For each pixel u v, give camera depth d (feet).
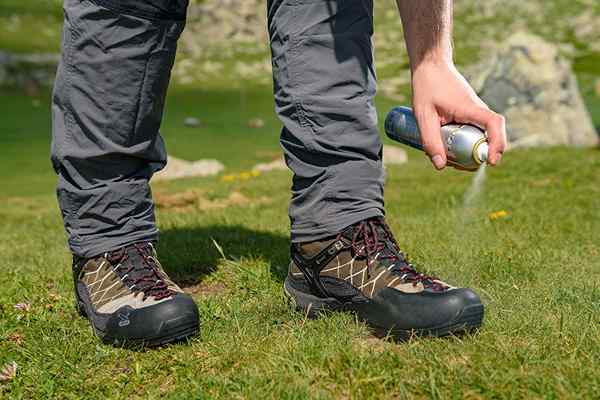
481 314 7.35
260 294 9.78
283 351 7.17
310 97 7.73
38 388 7.14
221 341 7.77
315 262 8.12
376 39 111.86
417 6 7.30
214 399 6.49
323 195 7.84
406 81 86.53
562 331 7.41
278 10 7.92
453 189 26.40
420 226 15.98
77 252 8.53
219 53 107.14
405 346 7.23
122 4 7.89
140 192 8.54
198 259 12.13
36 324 8.94
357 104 7.79
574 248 13.14
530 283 10.13
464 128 7.04
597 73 99.45
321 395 6.28
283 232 15.21
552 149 48.60
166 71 8.39
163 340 7.77
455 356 6.93
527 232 15.11
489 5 138.10
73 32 8.05
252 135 64.85
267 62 103.91
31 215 31.42
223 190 31.45
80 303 8.81
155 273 8.36
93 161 8.29
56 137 8.36
